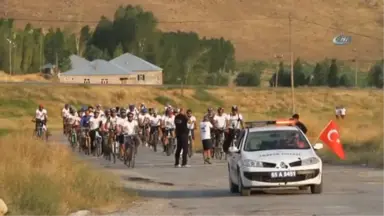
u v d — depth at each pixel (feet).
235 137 304.30
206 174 255.70
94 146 343.26
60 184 175.22
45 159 211.00
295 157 177.27
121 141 294.25
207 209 161.58
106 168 280.92
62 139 458.09
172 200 184.14
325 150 314.55
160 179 240.32
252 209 157.28
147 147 391.86
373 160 278.46
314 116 528.22
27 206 155.94
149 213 160.15
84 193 177.58
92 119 345.51
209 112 321.11
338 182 213.25
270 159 176.65
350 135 386.93
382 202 163.12
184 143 287.89
